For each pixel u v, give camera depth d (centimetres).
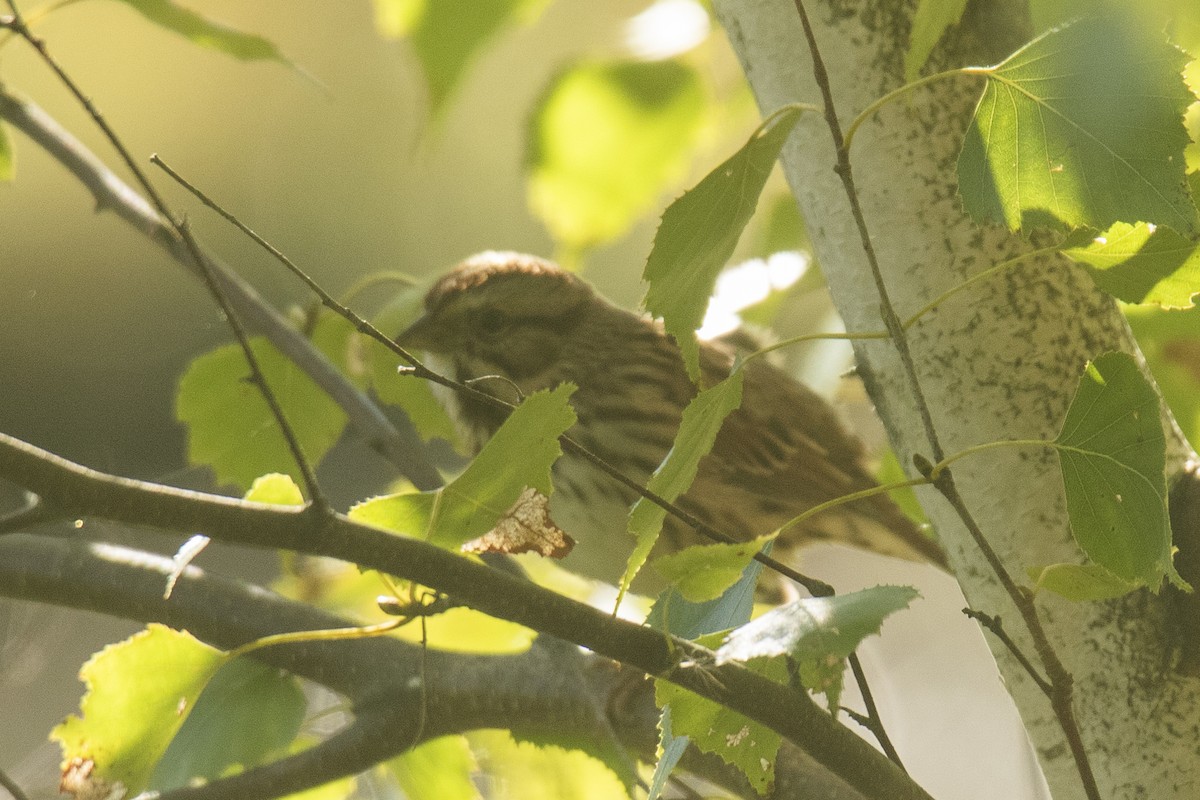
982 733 1317
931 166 529
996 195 413
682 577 427
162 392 1634
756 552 423
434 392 911
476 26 680
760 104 558
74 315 1642
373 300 1750
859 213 418
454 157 1731
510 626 798
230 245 1777
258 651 725
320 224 1791
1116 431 419
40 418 1595
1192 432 741
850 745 453
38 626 1188
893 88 531
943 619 1429
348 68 1816
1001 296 525
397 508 473
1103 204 405
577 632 438
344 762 681
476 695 701
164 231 780
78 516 397
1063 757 532
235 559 1393
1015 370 525
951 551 549
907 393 541
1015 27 534
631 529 443
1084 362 527
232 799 655
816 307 1069
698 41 819
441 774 713
